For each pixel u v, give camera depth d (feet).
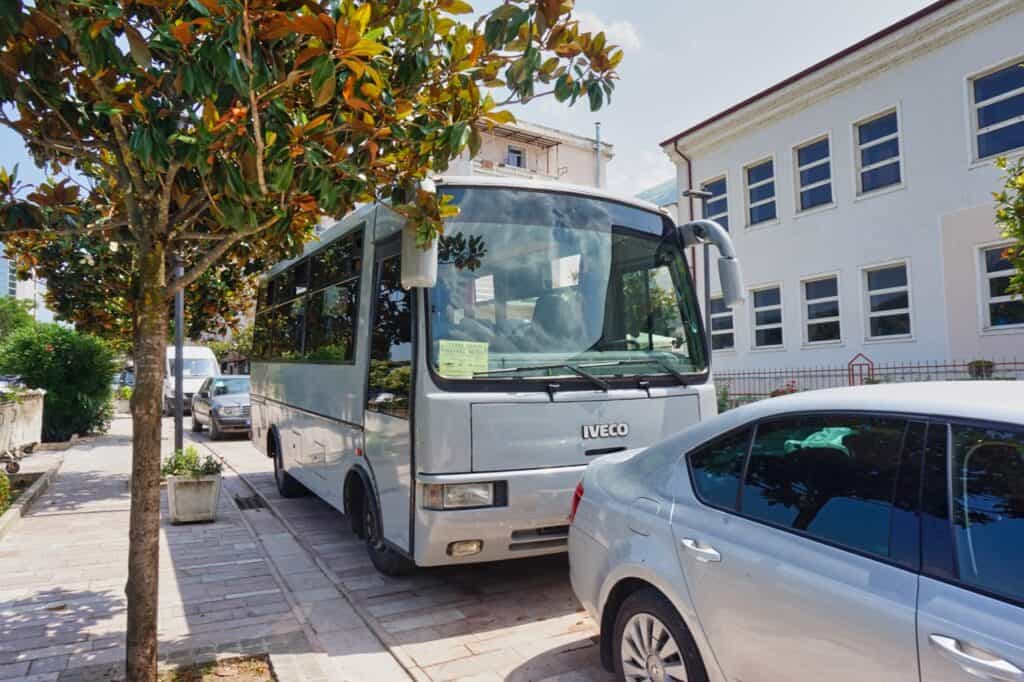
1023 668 6.23
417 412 15.93
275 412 31.89
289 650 14.16
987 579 7.00
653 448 12.10
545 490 16.11
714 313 67.97
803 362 59.00
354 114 11.57
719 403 61.05
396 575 19.86
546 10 12.03
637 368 18.12
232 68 8.80
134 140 9.61
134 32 9.29
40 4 9.91
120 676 12.94
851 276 55.26
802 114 59.21
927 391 8.80
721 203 67.51
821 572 8.30
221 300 38.06
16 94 11.27
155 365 11.69
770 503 9.51
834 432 9.14
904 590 7.48
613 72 13.10
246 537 24.25
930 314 49.85
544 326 17.40
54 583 18.89
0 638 14.89
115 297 34.94
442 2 11.79
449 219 16.94
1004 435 7.46
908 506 7.93
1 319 185.88
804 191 59.82
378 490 18.60
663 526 10.69
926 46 49.85
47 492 32.89
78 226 13.55
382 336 18.67
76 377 57.16
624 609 11.25
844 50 54.29
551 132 142.72
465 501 15.46
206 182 10.69
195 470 26.66
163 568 20.43
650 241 19.63
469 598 18.15
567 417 16.67
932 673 6.92
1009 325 45.75
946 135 48.98
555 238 18.12
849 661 7.73
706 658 9.65
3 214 12.38
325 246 24.89
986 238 46.70
